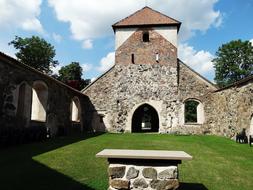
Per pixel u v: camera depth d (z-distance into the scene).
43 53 35.41
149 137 15.54
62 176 5.77
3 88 9.89
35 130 11.78
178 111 19.62
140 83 20.34
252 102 12.63
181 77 20.14
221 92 17.38
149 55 20.72
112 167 4.16
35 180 5.40
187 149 10.63
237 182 5.91
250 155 9.43
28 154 8.11
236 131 14.47
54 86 14.53
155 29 21.11
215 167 7.29
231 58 33.03
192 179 5.98
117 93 20.36
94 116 20.34
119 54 20.95
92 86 20.73
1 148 9.27
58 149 9.34
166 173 4.07
